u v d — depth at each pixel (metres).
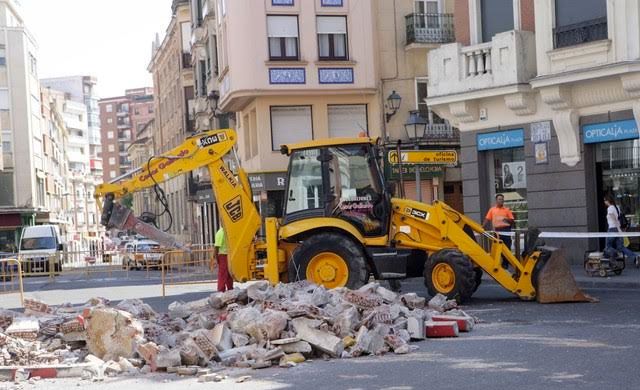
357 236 16.11
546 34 22.89
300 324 11.10
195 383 9.53
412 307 13.79
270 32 35.72
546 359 9.76
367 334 11.01
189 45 59.12
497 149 25.38
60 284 30.59
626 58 21.05
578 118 22.89
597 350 10.17
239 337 11.26
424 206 16.27
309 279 15.94
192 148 16.75
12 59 68.75
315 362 10.60
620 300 15.58
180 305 13.84
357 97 36.62
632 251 22.33
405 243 16.33
